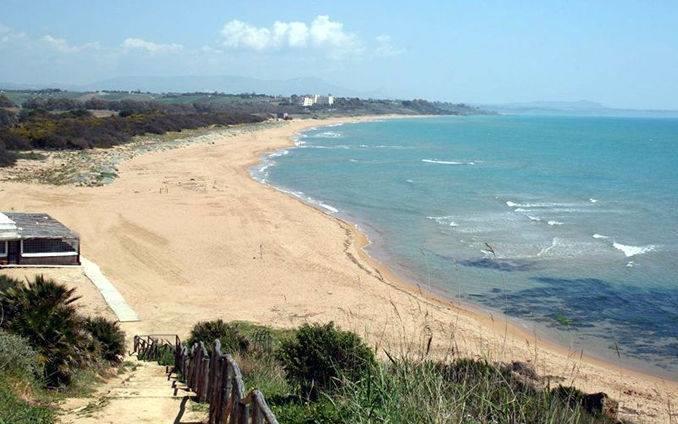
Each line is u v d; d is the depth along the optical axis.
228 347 16.73
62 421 8.85
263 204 52.03
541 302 30.81
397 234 44.41
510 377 8.36
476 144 130.50
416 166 85.44
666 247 41.50
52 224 33.34
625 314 29.39
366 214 51.34
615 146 130.88
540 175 77.94
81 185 56.06
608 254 39.59
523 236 44.09
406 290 31.95
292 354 11.71
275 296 30.09
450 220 49.22
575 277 34.81
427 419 5.98
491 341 23.58
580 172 81.62
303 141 123.69
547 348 24.78
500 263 37.44
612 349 25.27
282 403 10.27
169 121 115.81
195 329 19.14
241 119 151.50
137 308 27.47
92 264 32.91
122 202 49.72
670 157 105.12
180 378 13.28
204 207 49.28
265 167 79.75
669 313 29.52
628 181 73.75
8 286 14.59
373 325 25.19
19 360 10.60
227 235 41.12
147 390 11.42
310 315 27.16
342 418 7.20
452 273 35.41
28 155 72.31
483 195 61.78
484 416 6.45
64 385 11.23
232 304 28.67
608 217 51.38
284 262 35.91
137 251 36.66
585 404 13.62
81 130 89.06
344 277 33.47
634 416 18.31
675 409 19.48
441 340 22.36
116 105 147.38
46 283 12.88
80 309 25.95
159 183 59.62
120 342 15.02
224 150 94.81
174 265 34.56
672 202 59.28
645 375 22.81
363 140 132.62
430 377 6.48
